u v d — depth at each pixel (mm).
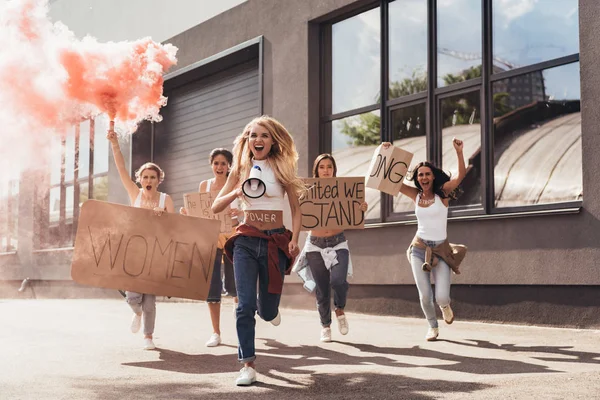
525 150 9570
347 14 12328
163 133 17422
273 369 5871
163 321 10281
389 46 11586
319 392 4867
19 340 7945
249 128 5512
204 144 16094
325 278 7660
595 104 8586
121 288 6699
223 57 14797
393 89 11477
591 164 8586
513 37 9820
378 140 11727
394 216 11203
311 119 12641
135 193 7332
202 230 6781
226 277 8555
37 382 5312
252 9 14055
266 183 5371
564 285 8773
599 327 8414
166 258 6750
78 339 8039
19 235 21312
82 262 6688
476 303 9742
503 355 6539
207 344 7398
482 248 9664
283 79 13195
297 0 12961
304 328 9086
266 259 5328
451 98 10570
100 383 5266
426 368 5848
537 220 9078
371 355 6641
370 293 11250
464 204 10266
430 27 10859
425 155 10891
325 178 7688
